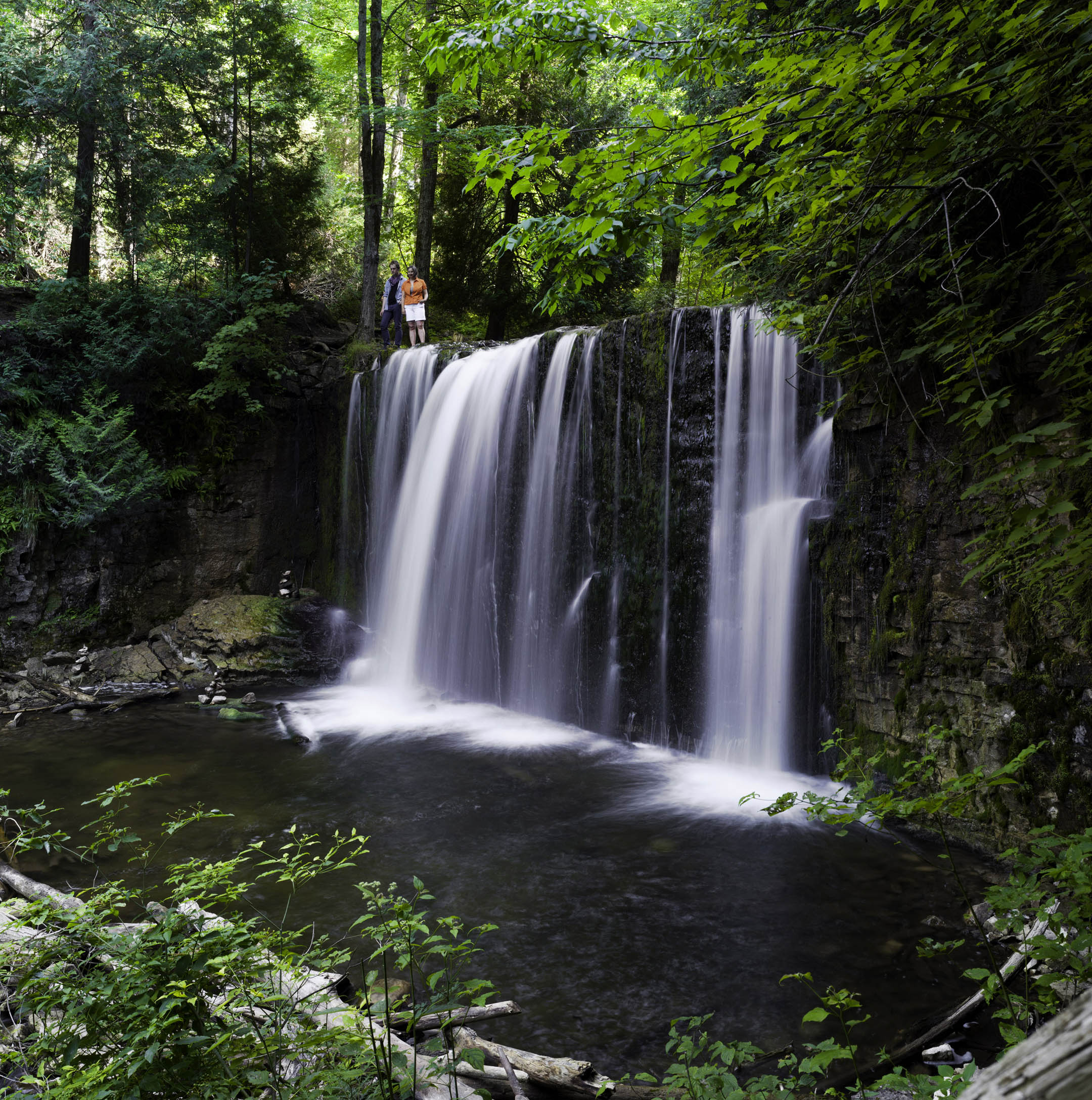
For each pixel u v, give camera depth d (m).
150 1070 2.25
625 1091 3.74
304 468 16.27
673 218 4.61
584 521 11.20
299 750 10.02
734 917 5.82
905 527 7.51
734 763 9.30
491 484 12.59
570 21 4.89
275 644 14.09
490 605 12.57
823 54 3.56
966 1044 4.26
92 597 14.29
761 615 9.02
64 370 14.35
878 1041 4.38
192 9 16.41
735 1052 3.09
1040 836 3.18
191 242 16.47
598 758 9.67
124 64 15.55
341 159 28.08
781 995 4.84
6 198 15.53
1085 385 4.07
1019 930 2.93
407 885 6.34
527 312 20.44
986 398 3.28
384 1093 2.68
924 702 7.34
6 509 13.39
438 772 9.14
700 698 9.70
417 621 13.78
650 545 10.30
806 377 8.52
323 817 7.80
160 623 14.78
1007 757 6.61
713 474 9.59
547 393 11.76
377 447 14.85
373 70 18.19
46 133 16.05
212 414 15.35
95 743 10.28
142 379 14.91
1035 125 3.60
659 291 17.52
